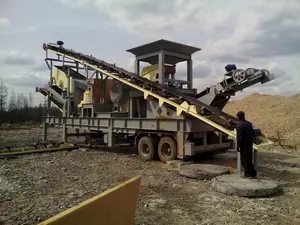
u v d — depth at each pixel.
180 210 5.05
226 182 6.38
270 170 8.55
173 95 9.91
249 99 30.72
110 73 12.05
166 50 10.67
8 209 5.06
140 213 4.89
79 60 14.06
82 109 13.92
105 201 2.95
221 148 9.95
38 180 7.20
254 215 4.80
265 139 8.29
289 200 5.63
